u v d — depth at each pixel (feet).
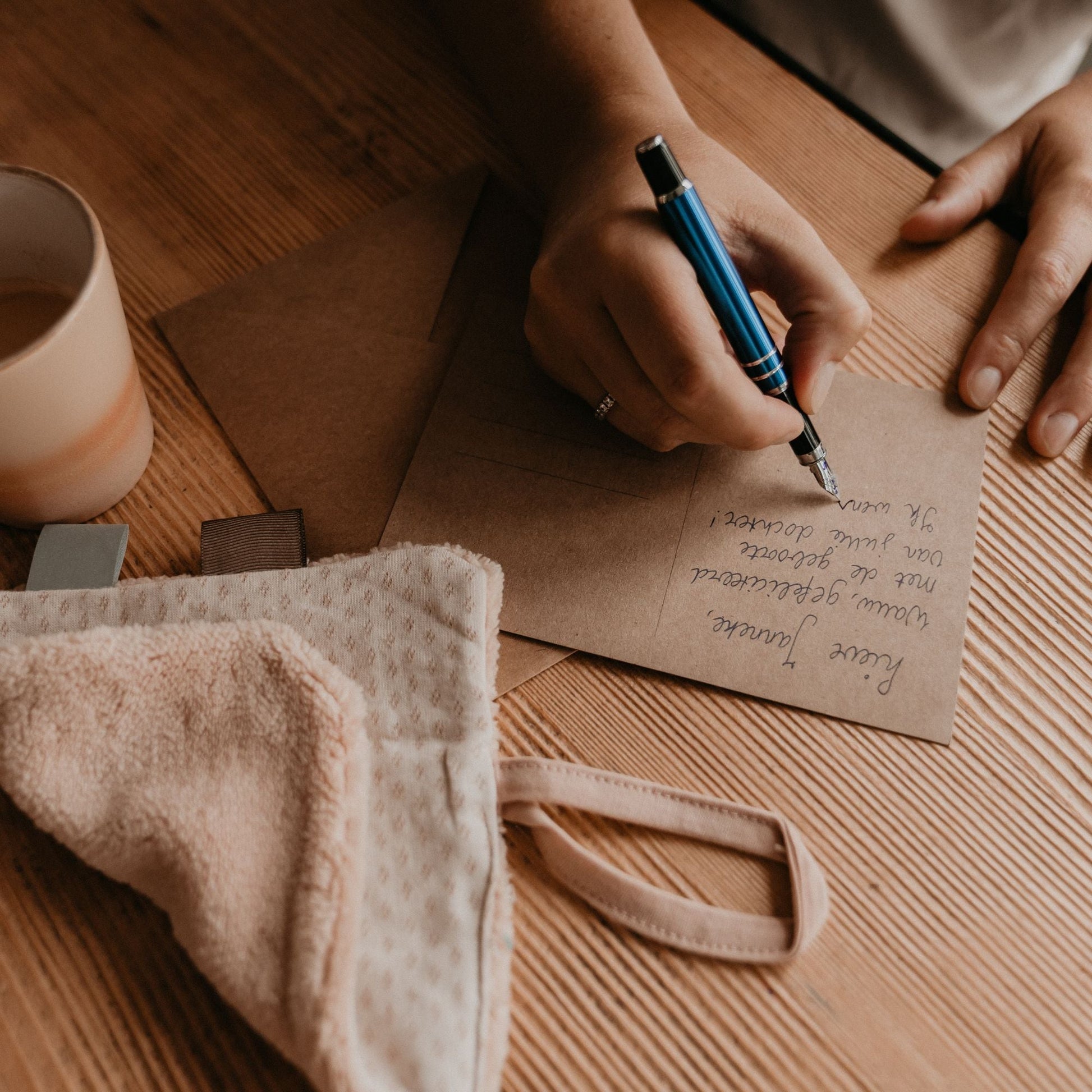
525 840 1.35
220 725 1.24
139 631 1.27
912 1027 1.23
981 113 2.79
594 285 1.46
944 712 1.43
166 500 1.60
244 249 1.86
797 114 2.02
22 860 1.29
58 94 2.04
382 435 1.65
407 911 1.19
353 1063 1.06
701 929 1.26
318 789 1.19
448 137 2.00
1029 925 1.30
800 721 1.44
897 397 1.68
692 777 1.40
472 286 1.81
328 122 2.01
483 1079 1.10
